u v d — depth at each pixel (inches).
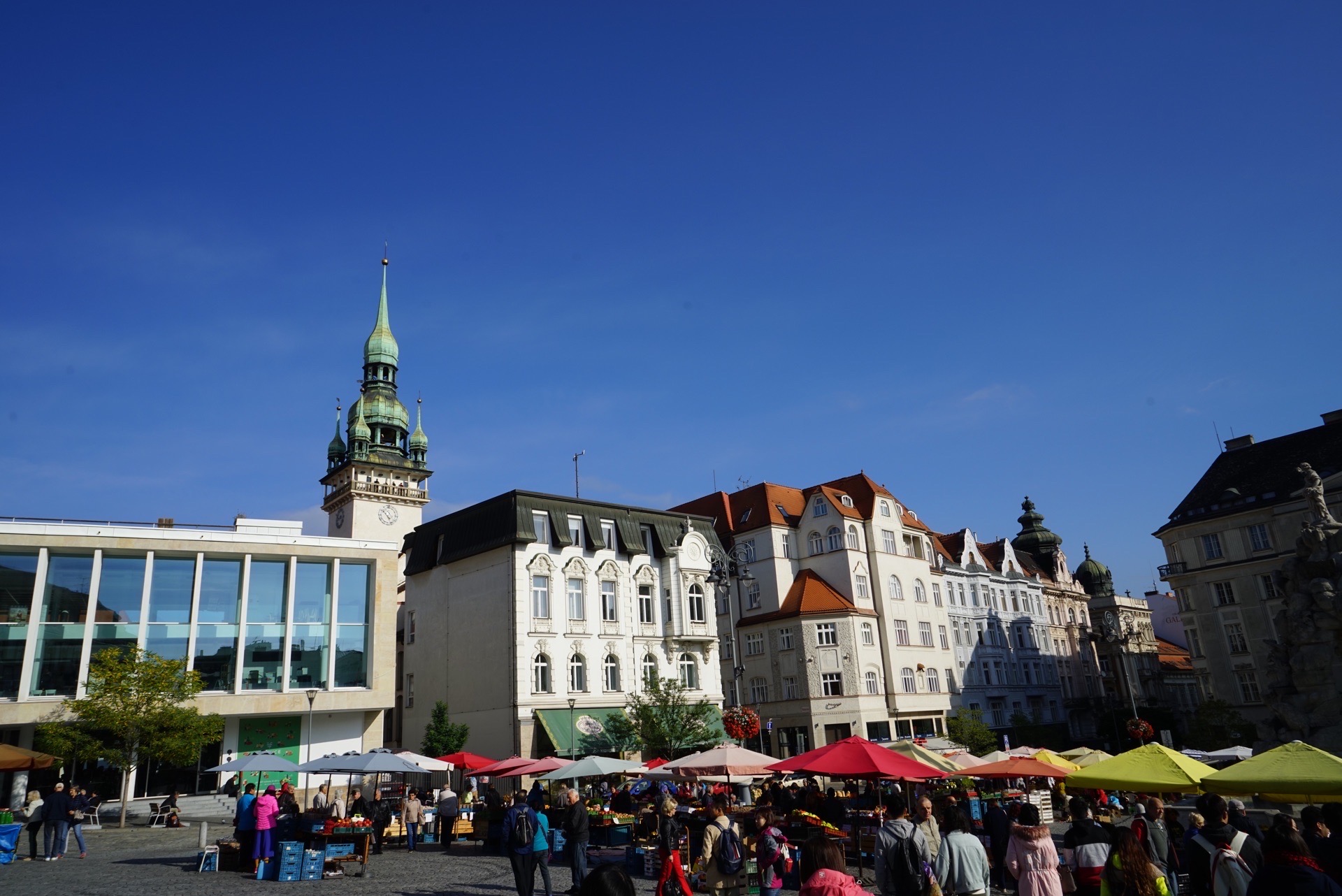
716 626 2524.6
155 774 1764.3
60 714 1660.9
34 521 1721.2
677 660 2289.6
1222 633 2817.4
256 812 957.8
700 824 978.7
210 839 1338.6
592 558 2190.0
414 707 2274.9
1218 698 2780.5
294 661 1914.4
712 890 642.2
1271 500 2792.8
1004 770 1058.7
